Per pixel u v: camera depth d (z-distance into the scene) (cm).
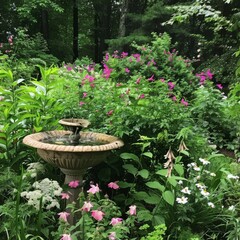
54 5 1178
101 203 236
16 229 204
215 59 907
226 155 459
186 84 630
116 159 290
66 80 430
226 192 276
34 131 309
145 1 1462
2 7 1338
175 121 305
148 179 292
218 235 254
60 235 198
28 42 923
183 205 244
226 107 497
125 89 346
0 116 312
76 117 352
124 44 1167
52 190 235
